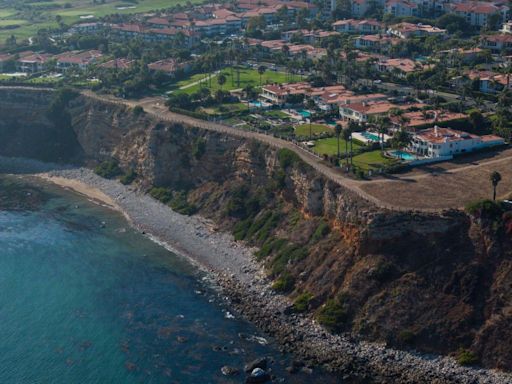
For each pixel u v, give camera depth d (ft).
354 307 535.60
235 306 577.43
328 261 577.02
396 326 512.22
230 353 513.86
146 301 586.45
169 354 513.86
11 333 541.75
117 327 548.72
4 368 499.92
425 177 622.95
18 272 638.12
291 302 568.00
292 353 513.04
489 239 522.47
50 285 613.93
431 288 521.24
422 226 542.98
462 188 592.60
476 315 499.51
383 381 479.41
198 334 538.47
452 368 480.23
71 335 538.47
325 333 527.81
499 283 504.84
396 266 539.70
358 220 567.59
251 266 630.33
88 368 499.10
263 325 548.72
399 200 572.92
